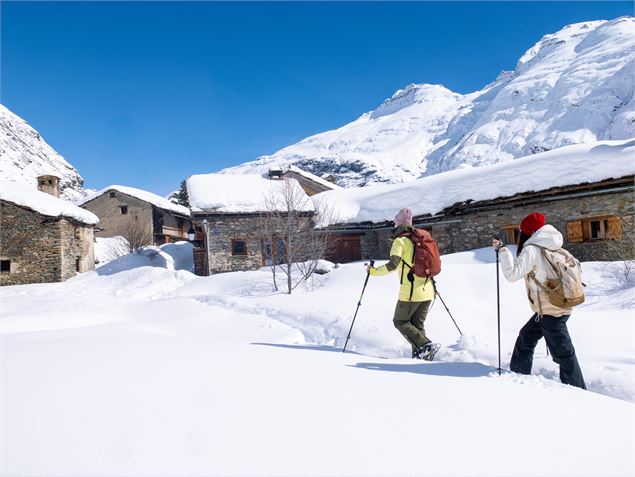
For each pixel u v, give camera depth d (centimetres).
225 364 322
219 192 2184
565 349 322
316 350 434
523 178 1495
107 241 3919
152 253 2683
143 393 243
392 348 484
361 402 237
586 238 1341
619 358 377
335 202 2241
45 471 152
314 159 18575
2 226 2192
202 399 234
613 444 188
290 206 1527
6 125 10444
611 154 1330
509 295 867
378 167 17212
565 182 1348
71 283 2173
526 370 358
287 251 1422
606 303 773
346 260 2053
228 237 2038
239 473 153
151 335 524
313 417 211
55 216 2183
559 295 319
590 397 263
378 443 182
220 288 1625
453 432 197
